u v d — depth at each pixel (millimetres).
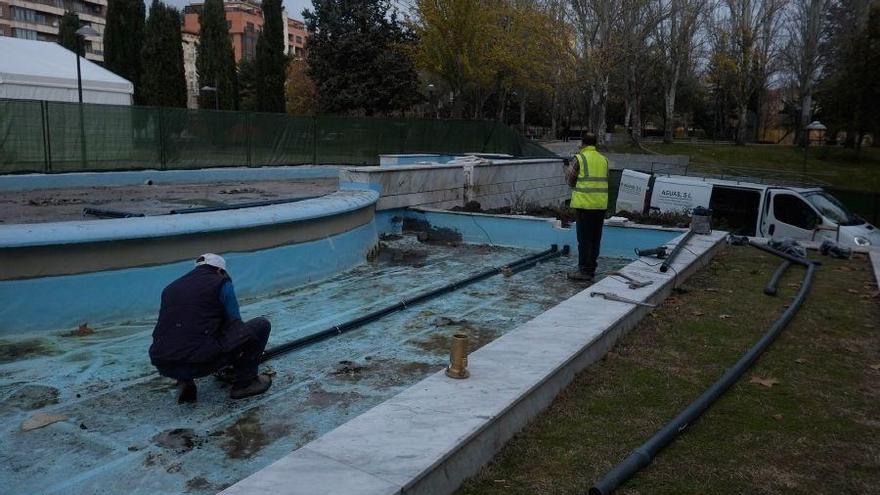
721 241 10602
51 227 6391
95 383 5125
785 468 3504
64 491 3543
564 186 19953
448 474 3205
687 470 3455
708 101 65688
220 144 19969
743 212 14953
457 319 7176
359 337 6441
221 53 52188
